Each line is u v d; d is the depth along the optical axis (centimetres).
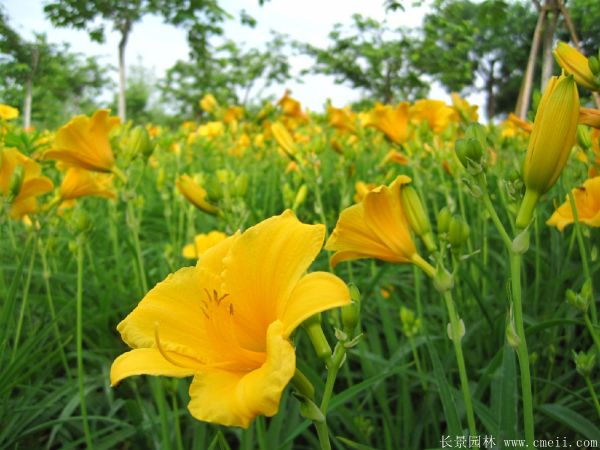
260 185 122
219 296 27
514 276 27
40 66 317
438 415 48
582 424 38
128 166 52
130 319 28
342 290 23
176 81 504
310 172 91
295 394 24
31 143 67
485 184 28
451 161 64
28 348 50
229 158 136
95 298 67
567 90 25
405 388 47
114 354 62
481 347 55
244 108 142
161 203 119
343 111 108
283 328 23
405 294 71
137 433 46
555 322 40
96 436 49
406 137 72
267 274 26
